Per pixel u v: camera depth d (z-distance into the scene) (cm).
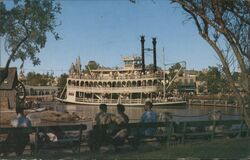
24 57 1576
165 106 9838
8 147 1227
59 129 1276
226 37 1156
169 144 1414
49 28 1554
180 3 1174
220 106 9400
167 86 10675
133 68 10838
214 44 1173
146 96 10269
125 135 1319
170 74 13612
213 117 1842
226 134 1619
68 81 10906
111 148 1339
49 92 14600
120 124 1329
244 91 1201
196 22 1198
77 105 10525
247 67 1204
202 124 1512
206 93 12494
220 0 1176
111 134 1310
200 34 1191
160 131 1459
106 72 11056
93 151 1295
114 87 10494
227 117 2855
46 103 10825
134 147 1361
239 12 1222
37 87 14225
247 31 1221
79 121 4422
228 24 1221
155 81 10206
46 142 1284
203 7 1162
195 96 11581
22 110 1411
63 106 9862
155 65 10669
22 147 1241
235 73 1216
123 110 1418
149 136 1395
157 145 1407
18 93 5247
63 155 1218
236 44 1209
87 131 1464
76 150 1305
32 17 1507
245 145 1349
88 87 10694
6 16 1482
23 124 1391
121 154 1221
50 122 4162
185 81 14662
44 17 1507
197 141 1499
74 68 11081
